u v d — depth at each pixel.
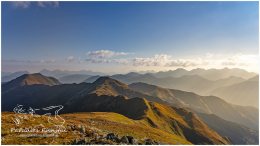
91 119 114.94
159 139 92.94
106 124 100.62
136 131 97.88
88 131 60.84
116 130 86.62
